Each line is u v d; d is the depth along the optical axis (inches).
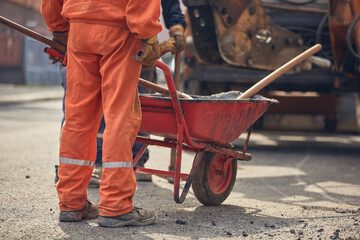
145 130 291.1
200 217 271.3
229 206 302.8
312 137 778.2
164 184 369.7
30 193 314.8
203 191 293.0
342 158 540.7
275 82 574.2
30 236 223.0
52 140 624.1
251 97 308.2
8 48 2527.1
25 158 467.8
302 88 622.8
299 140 730.2
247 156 315.3
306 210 294.2
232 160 310.8
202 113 266.1
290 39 481.7
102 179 237.1
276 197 333.7
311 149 621.0
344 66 504.7
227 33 441.4
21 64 2524.6
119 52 233.9
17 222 245.6
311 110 641.0
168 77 249.0
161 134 289.6
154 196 324.8
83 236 224.7
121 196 236.7
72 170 246.8
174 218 267.3
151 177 378.0
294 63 309.9
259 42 463.2
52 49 264.1
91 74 243.3
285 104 639.8
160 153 547.2
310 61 506.0
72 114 245.3
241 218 271.3
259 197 333.1
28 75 2566.4
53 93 1909.4
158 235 231.0
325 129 642.8
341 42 485.7
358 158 542.3
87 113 245.9
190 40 542.0
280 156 550.6
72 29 240.2
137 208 248.2
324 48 550.3
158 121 276.1
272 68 477.1
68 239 220.1
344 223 262.4
